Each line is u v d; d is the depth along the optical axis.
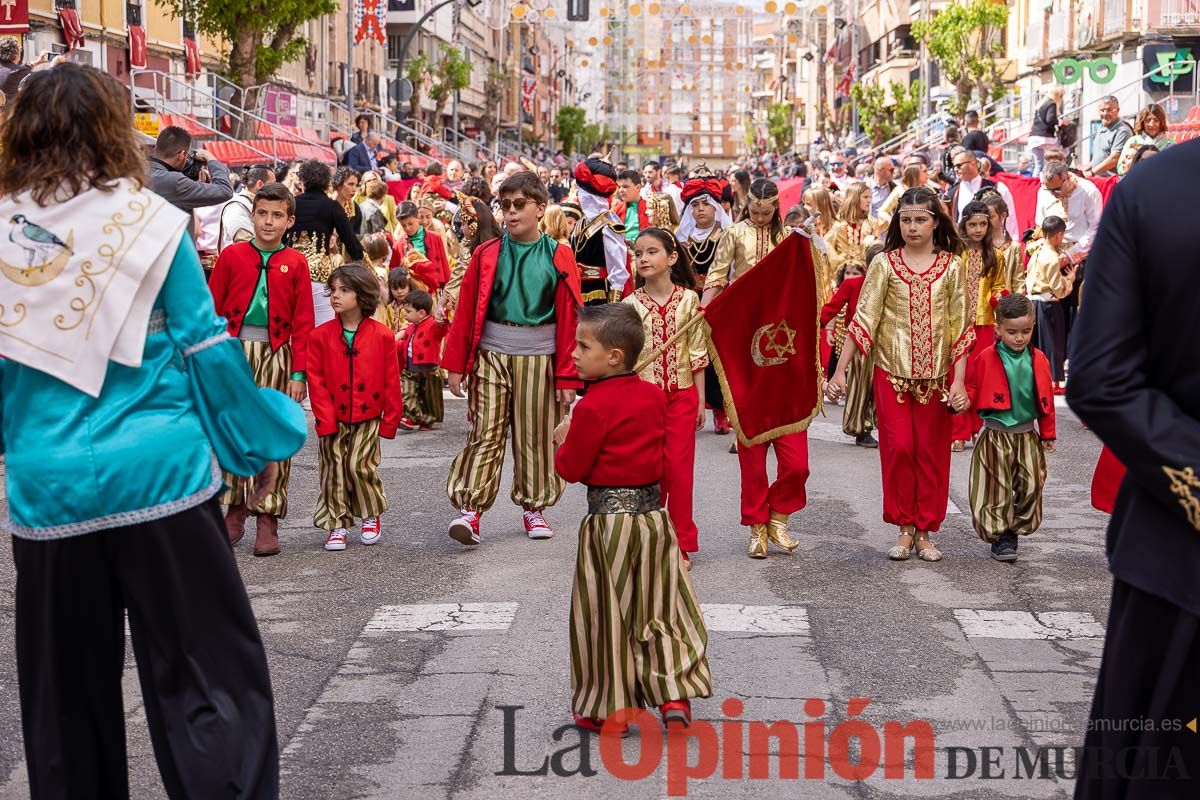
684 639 5.52
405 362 13.50
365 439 8.80
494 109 82.81
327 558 8.58
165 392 4.09
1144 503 3.49
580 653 5.54
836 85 91.69
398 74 48.84
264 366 8.66
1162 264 3.40
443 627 7.00
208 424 4.18
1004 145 33.25
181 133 10.16
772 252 8.17
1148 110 18.61
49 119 4.03
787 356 8.31
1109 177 17.33
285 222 8.66
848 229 15.68
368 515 8.92
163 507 4.01
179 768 4.04
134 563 4.02
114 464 3.97
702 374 8.40
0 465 10.66
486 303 8.82
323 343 8.76
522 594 7.64
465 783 5.07
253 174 13.68
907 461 8.44
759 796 4.95
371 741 5.48
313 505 10.22
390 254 16.22
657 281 8.30
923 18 68.06
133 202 4.07
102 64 35.28
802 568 8.34
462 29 81.00
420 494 10.55
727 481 11.06
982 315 12.62
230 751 4.03
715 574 8.20
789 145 118.31
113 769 4.20
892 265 8.42
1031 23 48.53
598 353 5.43
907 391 8.44
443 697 5.97
